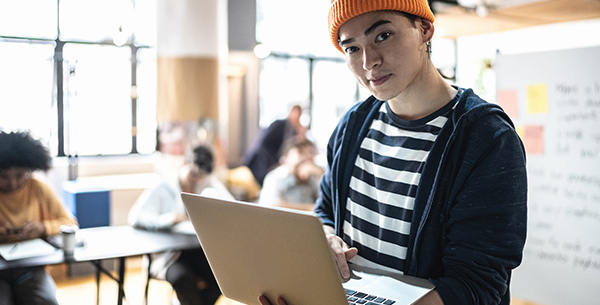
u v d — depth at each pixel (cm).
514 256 108
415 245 112
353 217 128
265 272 103
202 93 446
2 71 515
